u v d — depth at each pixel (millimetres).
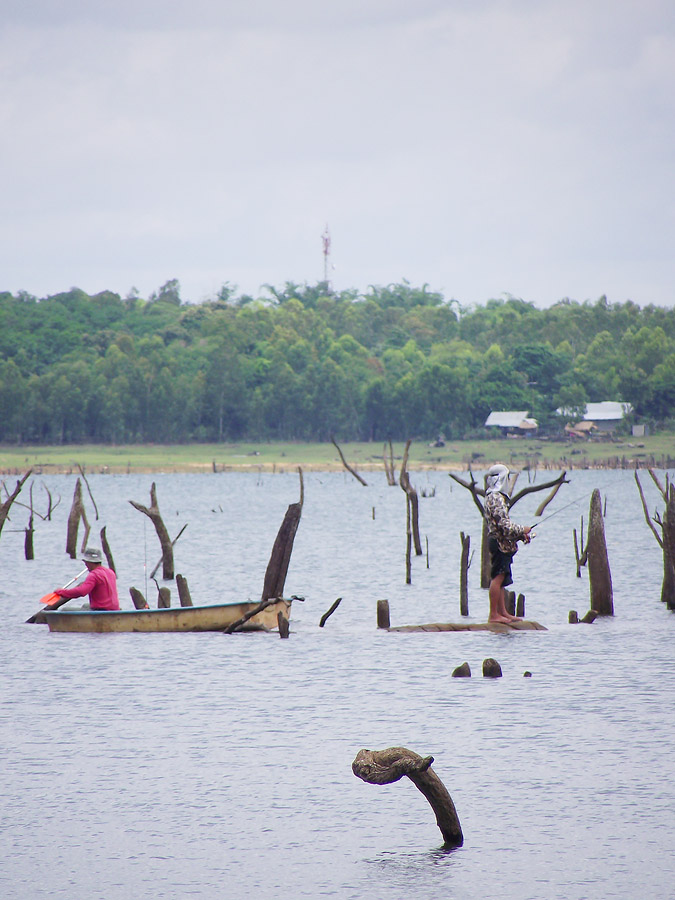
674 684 77625
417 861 45781
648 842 47344
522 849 46906
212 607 102438
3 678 82125
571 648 92375
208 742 63406
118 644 97125
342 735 64750
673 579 117375
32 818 50844
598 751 60531
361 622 112188
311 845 47625
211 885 43656
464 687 77688
